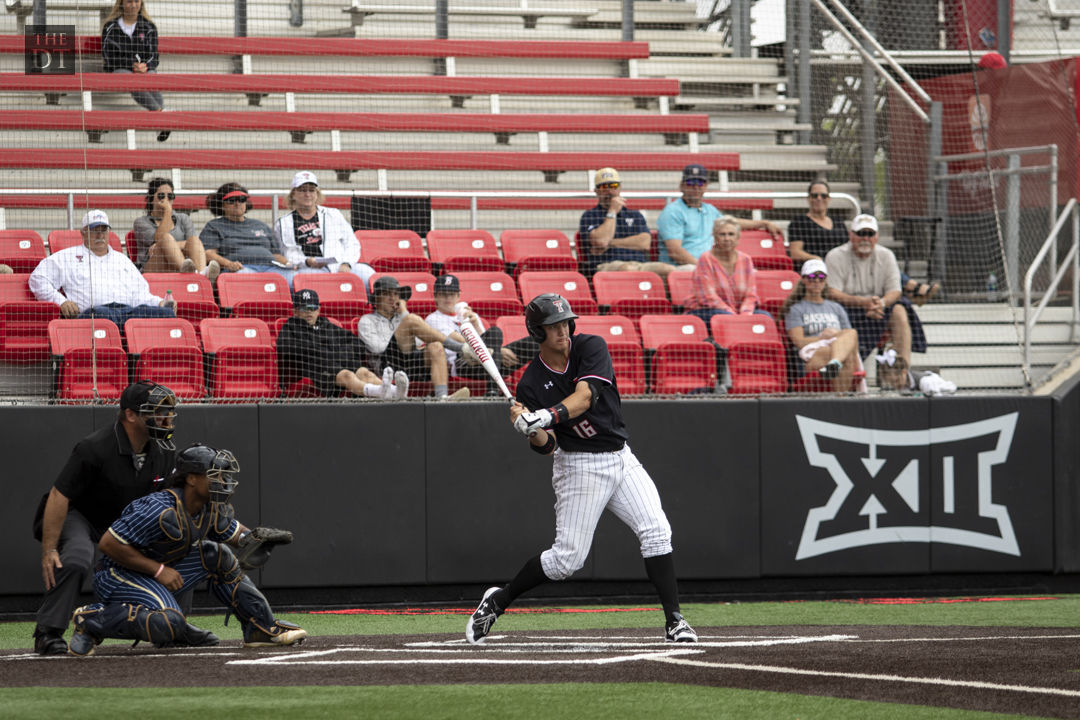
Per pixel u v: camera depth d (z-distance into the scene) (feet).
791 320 116.78
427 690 50.21
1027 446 112.27
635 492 65.72
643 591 106.52
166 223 114.93
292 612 100.78
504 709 46.03
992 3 173.27
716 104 177.06
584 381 63.46
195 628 71.10
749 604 104.73
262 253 120.57
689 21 190.29
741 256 120.98
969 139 159.43
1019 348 120.06
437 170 155.94
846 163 169.27
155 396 68.95
